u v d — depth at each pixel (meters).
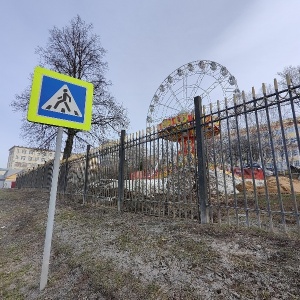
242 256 2.45
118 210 5.88
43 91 2.68
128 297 2.16
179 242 3.08
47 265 2.74
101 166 7.20
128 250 3.12
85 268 2.87
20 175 24.50
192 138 4.93
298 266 2.09
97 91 19.48
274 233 2.93
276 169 2.95
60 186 10.33
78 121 2.91
